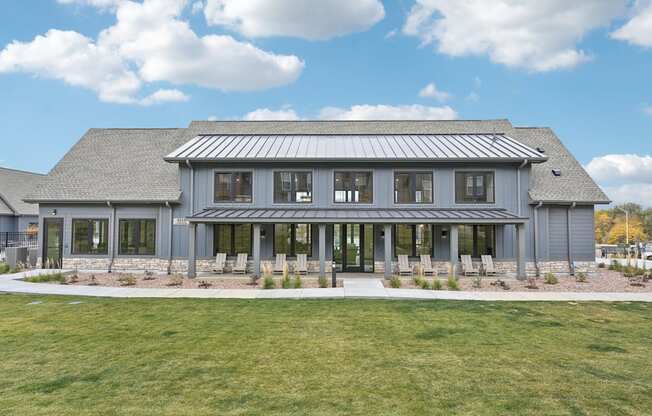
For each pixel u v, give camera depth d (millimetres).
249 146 20438
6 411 5082
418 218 16562
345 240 18938
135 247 19391
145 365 6805
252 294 13234
